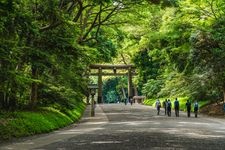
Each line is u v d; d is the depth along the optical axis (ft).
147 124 91.71
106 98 358.02
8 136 63.72
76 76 108.68
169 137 62.80
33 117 77.77
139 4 111.96
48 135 69.31
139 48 200.54
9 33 58.44
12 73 60.23
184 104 165.68
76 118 112.78
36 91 92.12
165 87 183.73
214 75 127.13
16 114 75.92
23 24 58.18
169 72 180.04
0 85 64.44
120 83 326.03
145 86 226.99
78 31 82.17
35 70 86.58
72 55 81.00
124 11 118.21
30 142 58.18
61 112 103.04
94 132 73.56
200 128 80.07
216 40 121.08
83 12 125.29
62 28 79.15
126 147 50.49
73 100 112.78
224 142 56.59
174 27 143.13
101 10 116.26
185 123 94.27
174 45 150.10
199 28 133.08
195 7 131.44
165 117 120.37
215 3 128.88
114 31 143.23
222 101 146.00
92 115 130.93
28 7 74.49
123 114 139.85
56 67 81.97
